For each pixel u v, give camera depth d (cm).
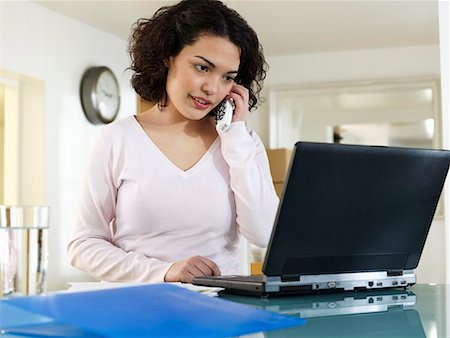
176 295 91
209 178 164
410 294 121
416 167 119
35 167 493
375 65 662
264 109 690
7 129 496
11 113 495
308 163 107
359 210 116
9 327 77
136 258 151
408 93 652
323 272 118
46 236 100
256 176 164
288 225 110
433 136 643
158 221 161
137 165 163
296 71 682
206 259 144
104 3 488
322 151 108
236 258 170
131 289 93
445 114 226
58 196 507
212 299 91
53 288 496
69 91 520
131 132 167
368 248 121
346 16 538
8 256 97
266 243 166
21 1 469
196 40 157
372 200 117
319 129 675
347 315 95
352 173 113
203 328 76
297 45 638
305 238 113
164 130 169
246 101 168
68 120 518
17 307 82
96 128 554
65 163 515
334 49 659
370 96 662
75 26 528
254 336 77
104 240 164
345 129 668
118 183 165
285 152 618
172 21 162
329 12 527
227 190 166
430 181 122
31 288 98
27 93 495
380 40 623
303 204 110
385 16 540
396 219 121
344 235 116
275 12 524
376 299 113
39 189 492
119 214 165
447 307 104
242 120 167
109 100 551
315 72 677
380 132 659
